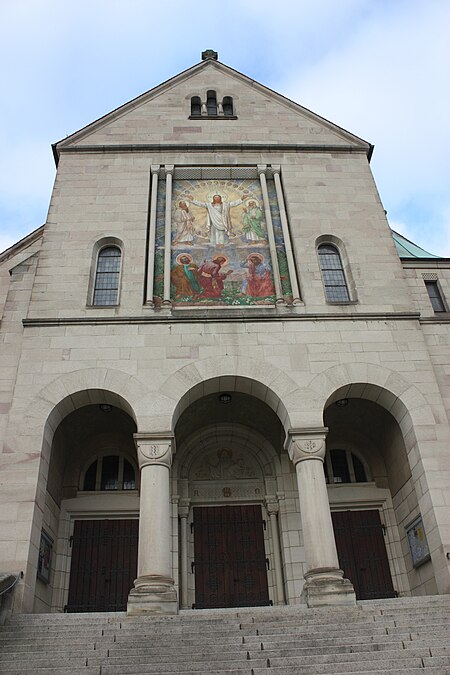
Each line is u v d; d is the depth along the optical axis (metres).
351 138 22.33
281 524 18.12
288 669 9.58
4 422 15.64
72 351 16.38
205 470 19.42
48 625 11.72
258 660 9.90
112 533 17.94
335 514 18.59
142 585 13.20
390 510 18.42
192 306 17.92
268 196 20.47
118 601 16.92
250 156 21.33
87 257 18.62
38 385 15.79
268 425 19.25
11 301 18.03
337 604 12.95
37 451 14.84
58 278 18.06
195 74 24.16
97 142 21.62
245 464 19.55
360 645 10.30
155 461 14.77
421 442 15.52
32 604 13.67
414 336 17.23
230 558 18.08
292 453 15.30
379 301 18.09
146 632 11.27
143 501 14.32
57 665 9.98
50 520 16.69
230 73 24.23
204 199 20.44
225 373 16.14
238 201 20.45
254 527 18.61
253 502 18.95
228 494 19.00
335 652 10.22
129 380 15.93
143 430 15.17
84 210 19.67
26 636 11.21
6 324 17.50
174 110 22.83
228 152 21.41
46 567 16.08
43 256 18.47
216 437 19.59
